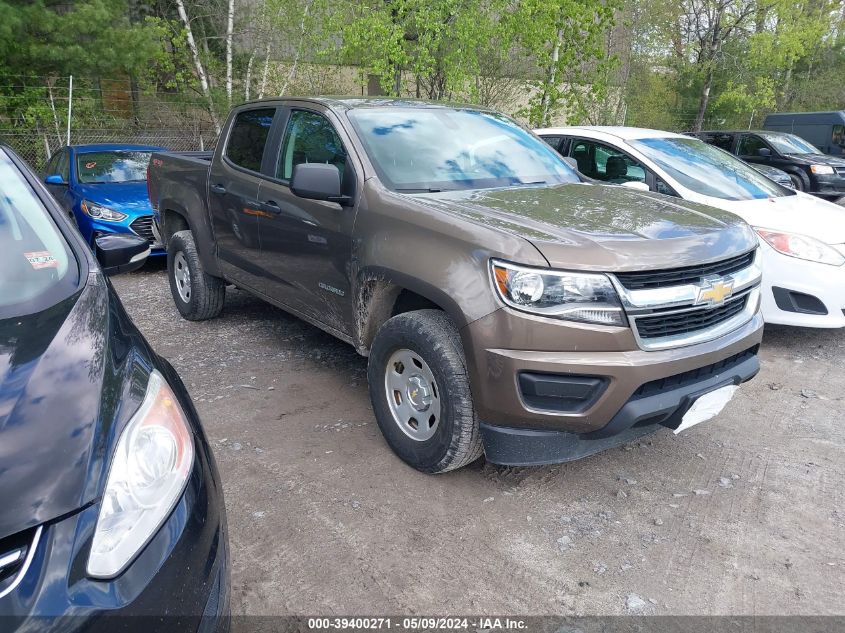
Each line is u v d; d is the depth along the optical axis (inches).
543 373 109.7
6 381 68.7
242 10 661.9
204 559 68.4
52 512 58.7
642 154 248.5
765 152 524.7
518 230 116.3
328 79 684.1
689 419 122.5
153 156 246.1
